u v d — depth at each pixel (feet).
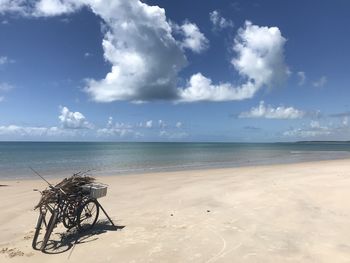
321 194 43.73
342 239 26.53
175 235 27.40
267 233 27.94
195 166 98.58
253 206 37.60
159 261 22.33
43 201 25.14
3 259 22.80
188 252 23.82
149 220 32.04
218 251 23.99
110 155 181.98
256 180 58.18
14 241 26.71
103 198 42.93
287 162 115.03
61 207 26.45
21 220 32.83
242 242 25.79
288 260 22.50
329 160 127.24
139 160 131.85
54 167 99.14
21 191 49.19
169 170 85.05
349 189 46.73
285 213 34.37
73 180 27.68
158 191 47.93
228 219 32.22
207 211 35.50
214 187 51.03
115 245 25.18
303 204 38.22
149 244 25.34
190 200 41.47
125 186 52.60
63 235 27.63
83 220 29.32
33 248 24.56
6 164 112.06
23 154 196.85
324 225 30.19
